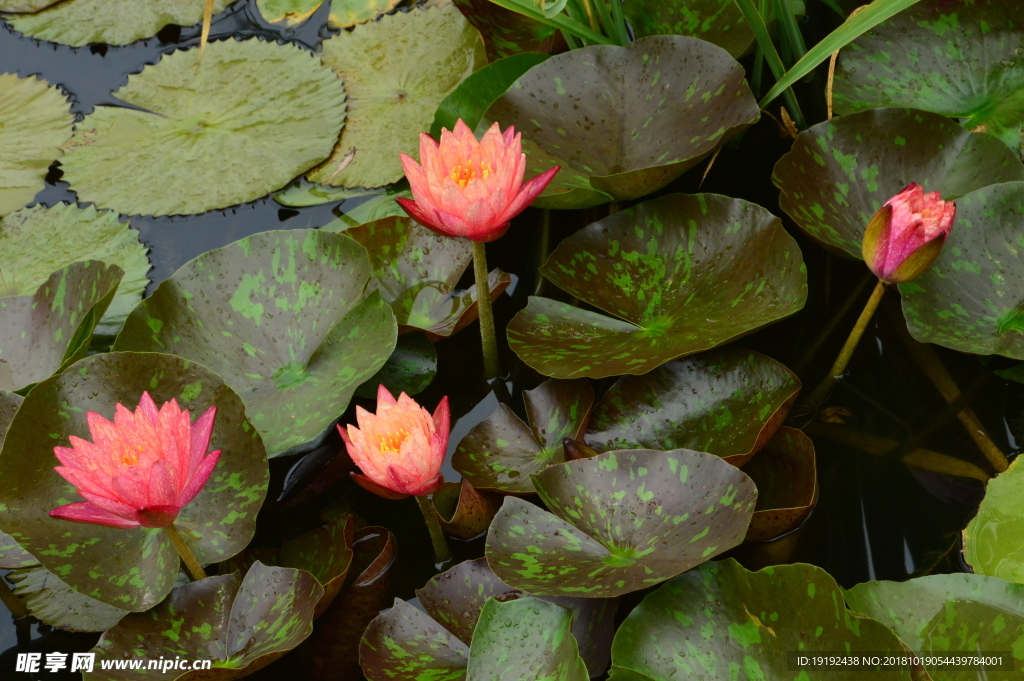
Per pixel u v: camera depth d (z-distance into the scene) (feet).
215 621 8.18
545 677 8.02
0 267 8.95
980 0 8.87
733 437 8.38
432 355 8.71
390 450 8.14
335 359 8.55
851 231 8.67
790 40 9.05
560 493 8.23
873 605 8.09
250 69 9.45
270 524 8.48
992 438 8.44
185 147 9.23
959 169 8.66
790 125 9.04
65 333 8.62
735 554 8.31
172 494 8.06
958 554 8.24
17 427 8.25
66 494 8.27
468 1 9.16
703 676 8.02
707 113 8.81
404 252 8.85
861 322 8.52
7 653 8.26
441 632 8.18
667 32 9.23
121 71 9.55
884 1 8.55
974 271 8.48
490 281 8.80
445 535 8.41
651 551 8.12
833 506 8.36
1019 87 8.82
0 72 9.55
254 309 8.60
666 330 8.54
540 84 8.94
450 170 8.41
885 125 8.71
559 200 8.83
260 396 8.52
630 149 8.86
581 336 8.59
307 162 9.16
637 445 8.44
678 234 8.67
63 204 9.11
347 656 8.23
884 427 8.50
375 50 9.49
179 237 9.07
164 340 8.52
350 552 8.27
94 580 8.16
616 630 8.18
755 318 8.45
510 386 8.71
